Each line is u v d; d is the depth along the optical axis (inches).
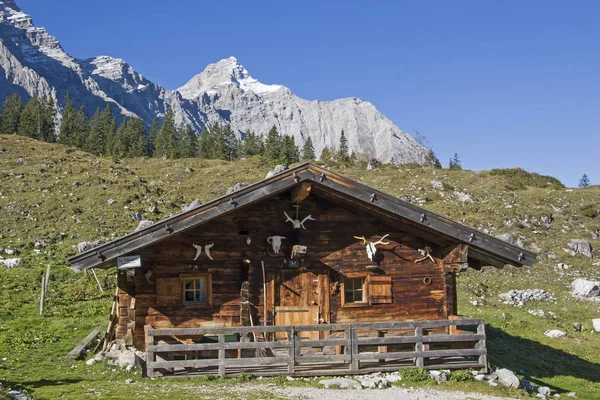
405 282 880.3
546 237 2031.3
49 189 2190.0
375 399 650.2
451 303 882.1
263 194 790.5
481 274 1660.9
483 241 837.8
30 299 1208.8
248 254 844.6
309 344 751.7
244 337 787.4
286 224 858.8
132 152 5438.0
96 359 800.3
